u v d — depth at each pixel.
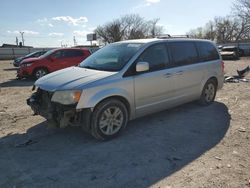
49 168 4.23
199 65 6.97
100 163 4.35
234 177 3.86
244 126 5.90
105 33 77.56
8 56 53.38
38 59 14.20
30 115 7.01
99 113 5.04
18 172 4.13
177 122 6.21
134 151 4.75
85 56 15.02
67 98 4.82
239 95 8.92
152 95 5.85
